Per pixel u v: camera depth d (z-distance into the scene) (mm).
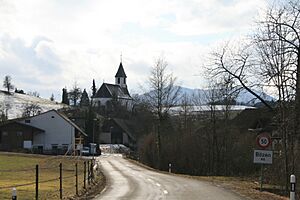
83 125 116188
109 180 34312
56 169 47531
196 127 64812
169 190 25219
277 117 30438
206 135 61875
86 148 90500
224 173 58000
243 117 58938
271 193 23828
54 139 96688
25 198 20641
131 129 121688
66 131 96500
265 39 30453
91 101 129250
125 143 119375
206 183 31156
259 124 49781
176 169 63375
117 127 120625
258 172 47438
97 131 108688
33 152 89250
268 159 22812
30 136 94688
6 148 93438
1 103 166375
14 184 29062
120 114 133750
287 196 23641
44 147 96125
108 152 103625
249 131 56188
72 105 159000
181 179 35781
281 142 30875
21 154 76562
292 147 28438
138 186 28422
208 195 22109
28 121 97500
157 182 32062
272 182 30906
